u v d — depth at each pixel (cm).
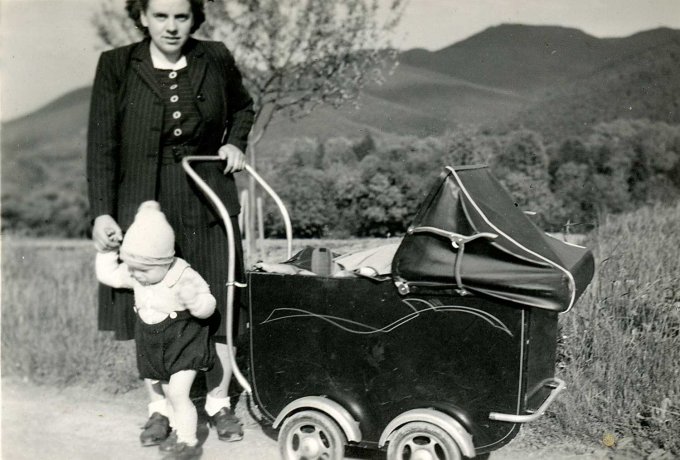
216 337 375
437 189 315
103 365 502
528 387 313
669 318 430
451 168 316
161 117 355
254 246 692
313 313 334
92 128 359
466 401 314
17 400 458
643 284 461
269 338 344
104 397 462
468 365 312
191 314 346
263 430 401
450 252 308
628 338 412
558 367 412
